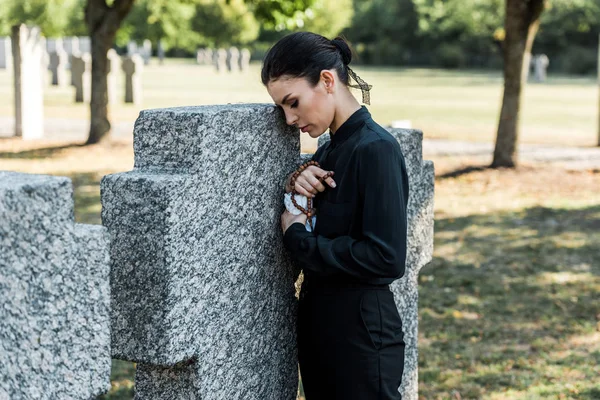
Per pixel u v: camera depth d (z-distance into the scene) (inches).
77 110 799.1
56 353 61.7
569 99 1093.1
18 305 58.1
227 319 89.1
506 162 496.7
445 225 361.1
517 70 489.4
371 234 88.1
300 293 101.7
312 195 93.6
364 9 2554.1
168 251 77.9
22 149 531.5
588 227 358.3
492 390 183.6
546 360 203.2
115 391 174.4
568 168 506.0
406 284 135.8
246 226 91.0
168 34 1924.2
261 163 92.8
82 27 1665.8
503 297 256.1
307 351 95.9
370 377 91.7
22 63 578.6
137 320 80.1
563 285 270.1
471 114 847.7
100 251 64.6
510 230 351.6
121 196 78.7
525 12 479.8
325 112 91.3
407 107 912.9
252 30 2199.8
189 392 86.4
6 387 57.5
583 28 1731.1
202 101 906.1
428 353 207.0
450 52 2314.2
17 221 57.6
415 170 132.8
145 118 83.0
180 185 78.4
